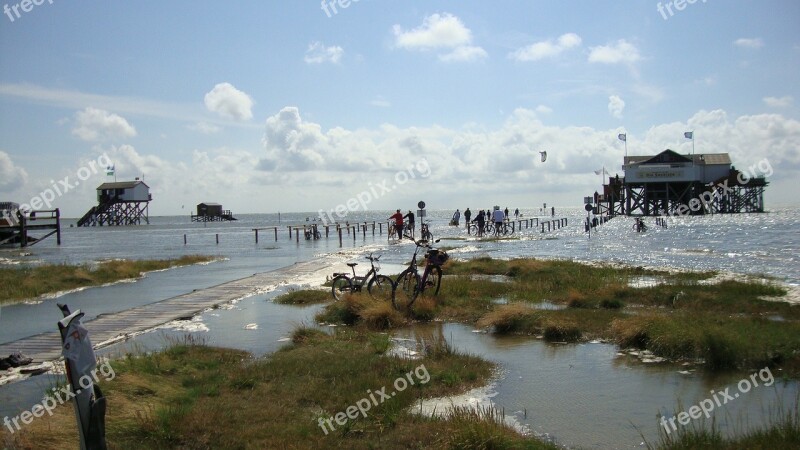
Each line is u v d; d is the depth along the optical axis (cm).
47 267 2723
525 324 1234
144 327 1309
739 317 1232
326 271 2539
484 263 2559
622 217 10231
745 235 5203
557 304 1545
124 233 9288
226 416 700
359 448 616
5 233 5647
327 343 1101
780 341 968
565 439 647
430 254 1541
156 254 4291
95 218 12138
